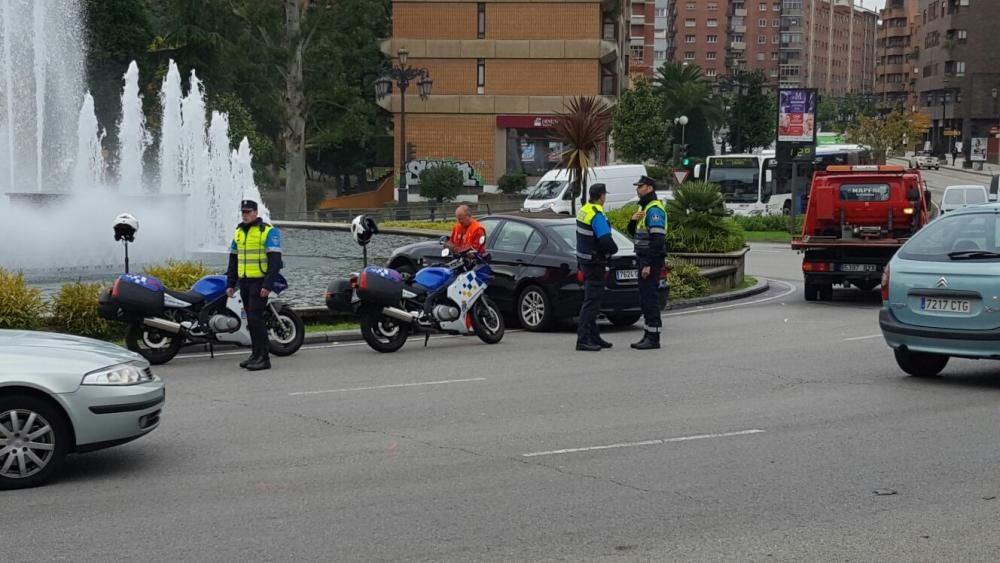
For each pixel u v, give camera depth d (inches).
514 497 296.2
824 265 858.1
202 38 2223.2
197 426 393.1
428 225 1488.7
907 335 466.0
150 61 2541.8
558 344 617.3
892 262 481.4
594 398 442.9
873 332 663.8
